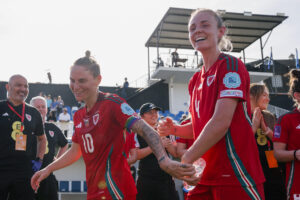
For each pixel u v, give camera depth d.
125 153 2.34
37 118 4.78
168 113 21.22
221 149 1.98
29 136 4.53
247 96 2.04
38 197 5.07
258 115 3.47
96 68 2.35
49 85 24.16
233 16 19.50
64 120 14.53
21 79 4.55
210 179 2.02
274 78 32.16
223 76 1.95
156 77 23.23
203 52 2.16
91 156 2.32
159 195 4.90
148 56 24.12
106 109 2.26
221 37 2.25
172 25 20.22
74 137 2.66
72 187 11.23
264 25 20.95
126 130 2.38
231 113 1.87
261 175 2.02
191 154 1.85
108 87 25.06
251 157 1.97
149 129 2.07
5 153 4.28
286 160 3.04
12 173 4.26
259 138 3.58
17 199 4.28
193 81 2.39
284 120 3.14
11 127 4.39
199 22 2.14
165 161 1.91
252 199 1.91
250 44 23.77
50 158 5.50
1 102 4.54
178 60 22.80
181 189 9.77
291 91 3.20
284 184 3.47
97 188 2.27
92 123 2.31
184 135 2.49
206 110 2.07
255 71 23.45
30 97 23.67
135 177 8.34
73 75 2.30
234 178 1.93
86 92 2.32
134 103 23.31
